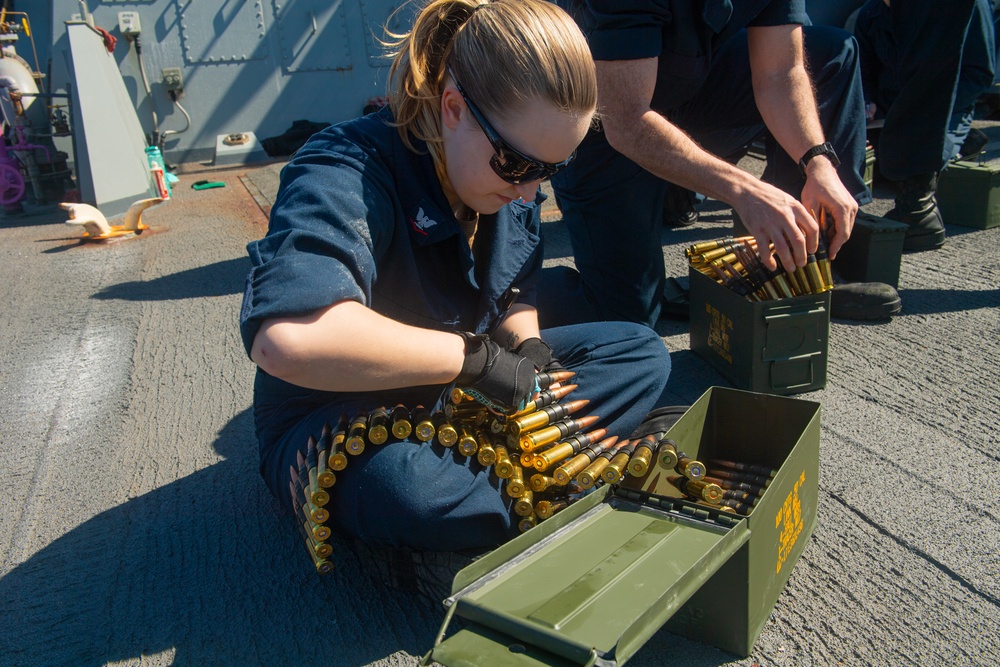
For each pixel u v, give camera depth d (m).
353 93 8.00
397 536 1.61
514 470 1.71
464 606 1.21
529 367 1.70
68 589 1.85
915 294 3.36
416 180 1.65
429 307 1.75
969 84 4.19
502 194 1.57
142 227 5.39
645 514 1.51
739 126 3.31
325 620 1.69
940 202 4.36
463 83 1.46
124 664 1.60
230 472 2.33
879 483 2.07
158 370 3.07
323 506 1.65
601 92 2.48
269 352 1.35
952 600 1.64
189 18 7.44
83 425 2.68
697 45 2.69
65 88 7.10
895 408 2.45
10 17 7.62
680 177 2.46
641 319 3.03
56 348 3.34
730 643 1.51
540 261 2.13
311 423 1.74
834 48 2.95
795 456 1.59
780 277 2.51
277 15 7.62
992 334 2.92
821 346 2.53
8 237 5.45
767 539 1.50
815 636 1.56
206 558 1.93
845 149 3.08
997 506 1.94
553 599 1.21
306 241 1.42
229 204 6.02
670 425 1.99
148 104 7.54
